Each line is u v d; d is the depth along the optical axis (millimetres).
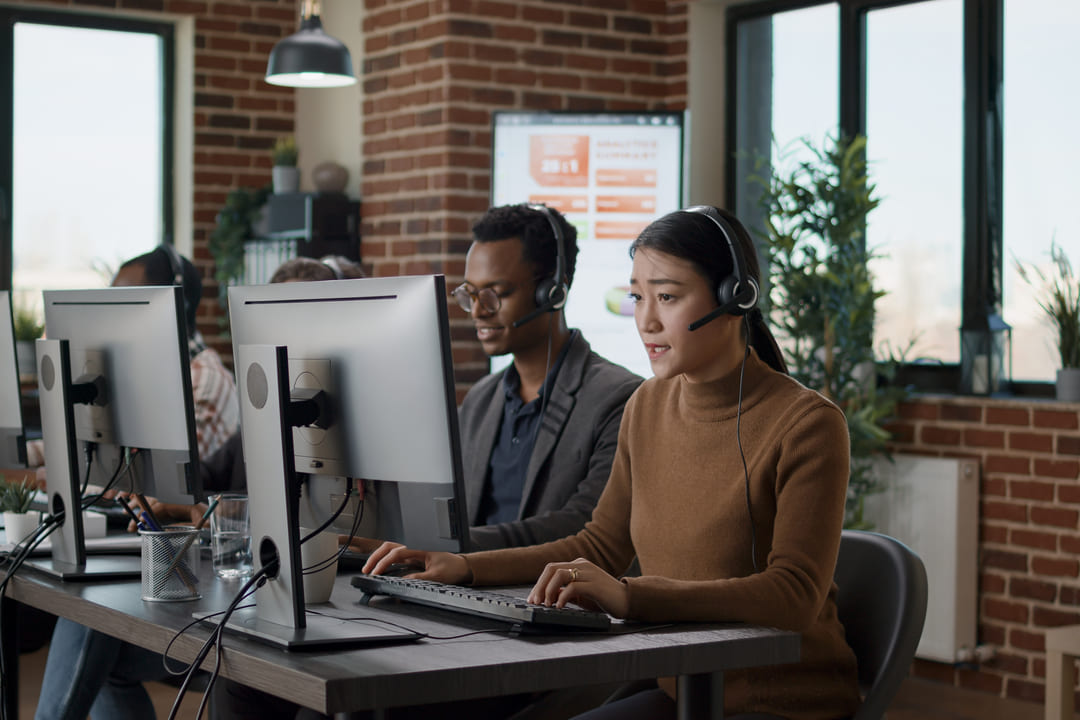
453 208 4848
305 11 4512
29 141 5434
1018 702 4141
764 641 1690
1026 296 4371
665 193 4703
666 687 2076
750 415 1974
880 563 2043
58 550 2236
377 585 1896
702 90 5172
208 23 5598
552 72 5000
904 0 4656
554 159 4703
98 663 2402
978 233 4453
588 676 1551
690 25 5152
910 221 4664
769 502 1935
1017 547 4152
